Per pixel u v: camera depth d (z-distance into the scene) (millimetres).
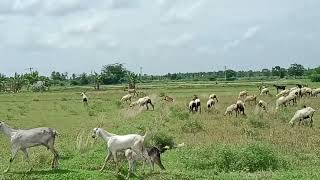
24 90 107625
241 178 16984
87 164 19375
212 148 21469
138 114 41875
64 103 58750
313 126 32781
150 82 147625
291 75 173000
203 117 39031
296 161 20516
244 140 25281
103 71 155000
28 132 17359
